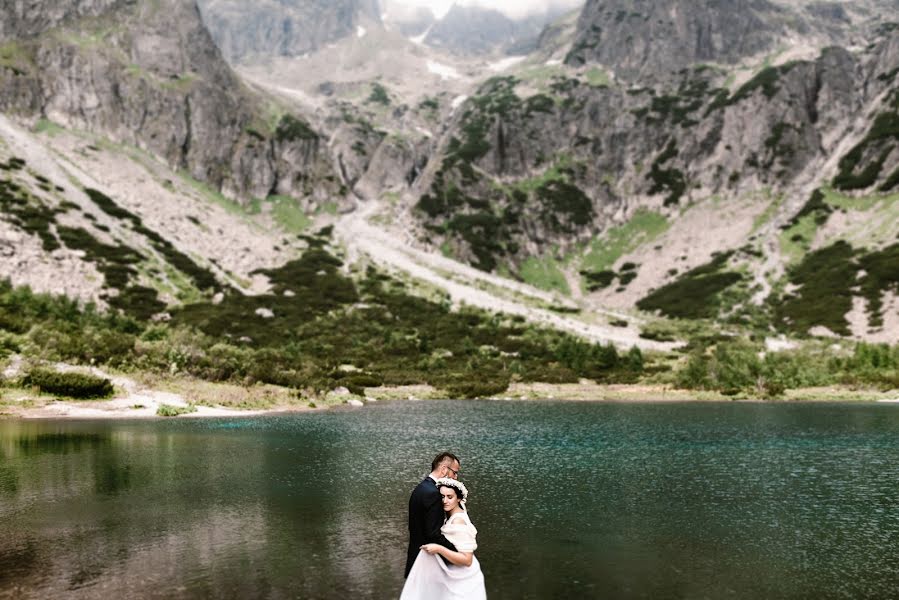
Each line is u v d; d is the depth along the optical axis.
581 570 16.53
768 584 15.52
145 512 21.92
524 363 118.19
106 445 36.84
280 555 17.27
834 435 45.41
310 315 144.12
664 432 47.28
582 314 173.38
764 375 101.00
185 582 15.14
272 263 183.38
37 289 122.56
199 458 33.22
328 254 198.00
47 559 16.81
